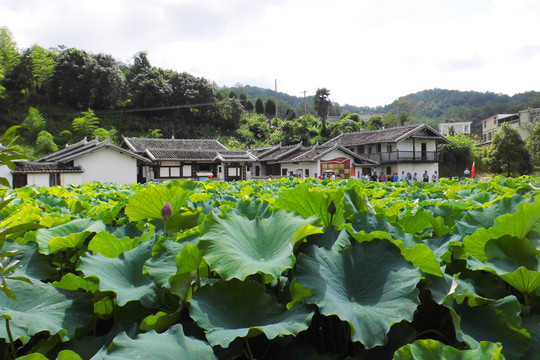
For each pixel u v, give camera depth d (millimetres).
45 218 2729
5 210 3207
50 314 1568
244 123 71938
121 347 1227
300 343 1489
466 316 1496
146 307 1576
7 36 58219
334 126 68500
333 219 2217
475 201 3477
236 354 1357
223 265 1492
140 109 57188
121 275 1795
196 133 61969
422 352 1158
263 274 1628
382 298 1444
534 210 1712
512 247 1754
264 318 1451
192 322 1554
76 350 1470
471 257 1784
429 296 1591
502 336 1392
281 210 1889
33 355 1187
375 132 45594
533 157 45062
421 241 1876
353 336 1259
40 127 50219
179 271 1553
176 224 2656
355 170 40219
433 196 4641
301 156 39625
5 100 53469
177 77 62594
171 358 1202
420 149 42188
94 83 56844
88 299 1719
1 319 1472
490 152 45031
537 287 1521
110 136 52906
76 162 30094
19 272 1980
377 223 1984
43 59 56312
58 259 2365
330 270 1542
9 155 1397
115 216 3350
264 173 45719
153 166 36906
